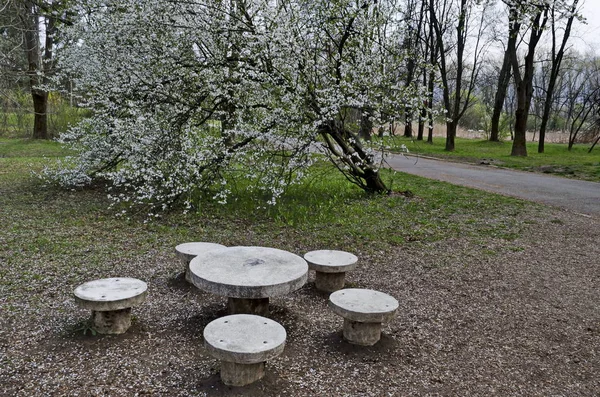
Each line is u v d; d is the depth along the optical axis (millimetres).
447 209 9398
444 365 3486
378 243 6984
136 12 8148
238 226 7711
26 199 9383
